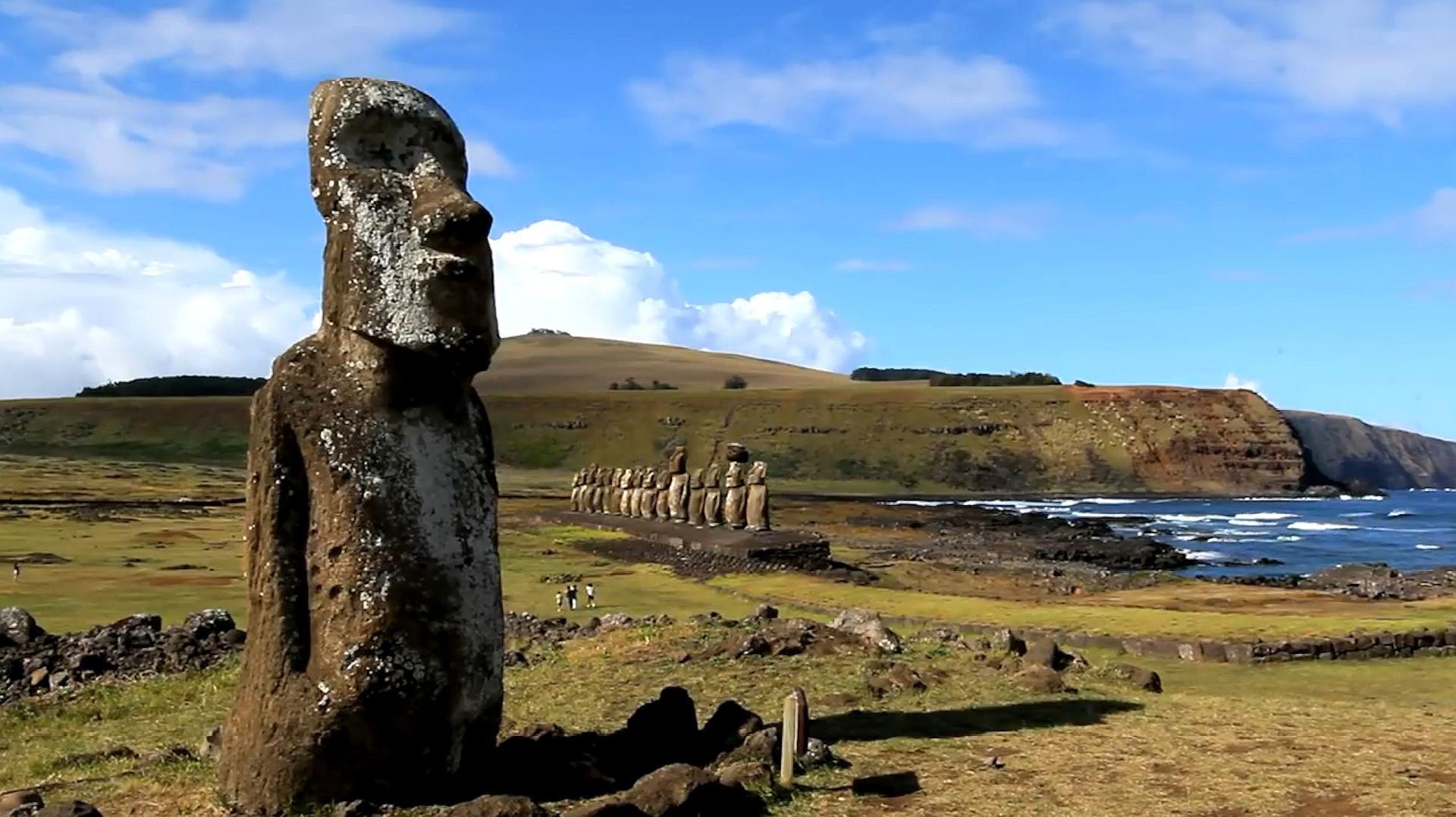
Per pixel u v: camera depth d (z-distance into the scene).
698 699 13.45
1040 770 10.45
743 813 8.96
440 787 8.69
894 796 9.63
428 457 8.87
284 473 8.66
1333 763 10.70
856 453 136.12
